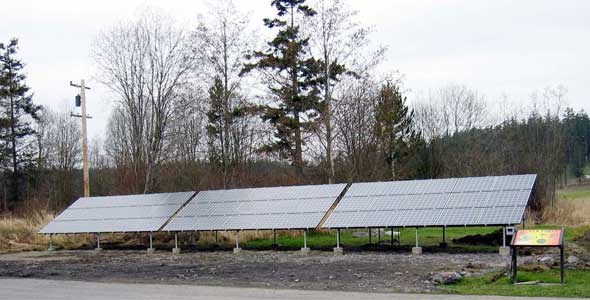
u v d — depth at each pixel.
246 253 22.12
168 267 18.75
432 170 50.25
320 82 34.91
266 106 36.66
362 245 22.75
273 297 12.20
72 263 21.28
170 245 26.73
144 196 27.67
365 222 19.86
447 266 15.79
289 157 38.09
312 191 23.14
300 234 28.11
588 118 75.06
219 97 35.69
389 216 19.77
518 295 11.32
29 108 58.47
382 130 34.94
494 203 18.58
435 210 19.30
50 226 27.22
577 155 73.94
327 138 32.56
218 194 25.44
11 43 57.56
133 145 39.16
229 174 35.59
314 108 35.88
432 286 12.88
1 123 55.69
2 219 35.97
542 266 14.56
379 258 18.53
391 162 37.78
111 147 66.69
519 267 14.46
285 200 23.11
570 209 34.34
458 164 47.50
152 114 37.62
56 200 47.50
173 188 36.31
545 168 43.03
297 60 36.09
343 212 20.91
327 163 33.34
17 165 57.44
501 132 50.19
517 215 17.61
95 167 61.44
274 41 36.28
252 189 24.92
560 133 47.72
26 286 15.65
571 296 11.03
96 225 26.06
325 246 23.17
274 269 17.05
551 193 39.62
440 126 55.62
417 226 18.80
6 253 26.47
